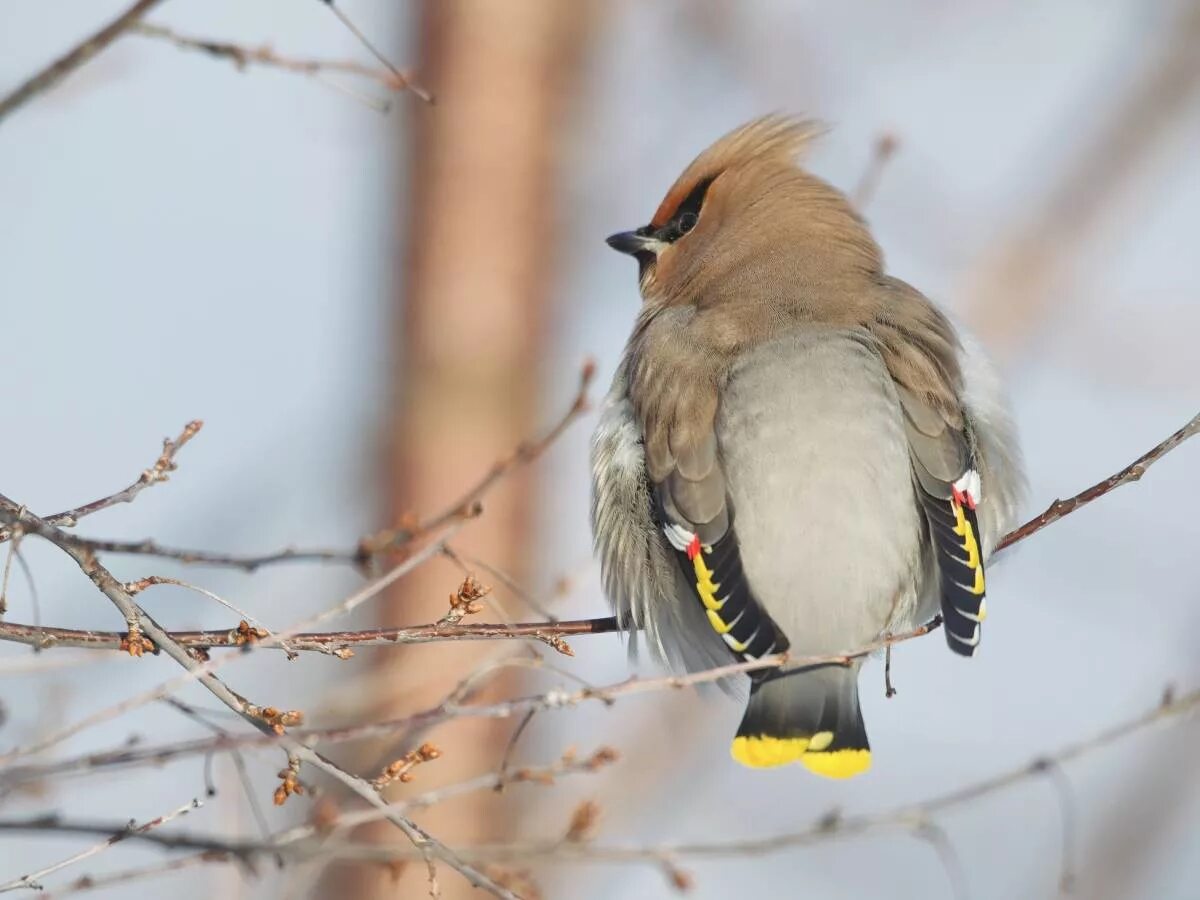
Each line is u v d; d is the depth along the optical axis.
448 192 17.47
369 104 9.45
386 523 17.06
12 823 8.18
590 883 14.45
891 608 10.84
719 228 13.29
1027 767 11.34
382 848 9.16
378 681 12.99
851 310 11.79
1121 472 11.16
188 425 9.08
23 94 8.23
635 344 12.39
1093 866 15.31
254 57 8.95
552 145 17.62
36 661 8.93
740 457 11.05
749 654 10.52
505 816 15.18
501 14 17.58
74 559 9.06
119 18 8.34
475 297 17.33
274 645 9.38
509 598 16.52
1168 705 11.55
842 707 10.57
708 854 10.71
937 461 11.04
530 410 17.36
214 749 8.26
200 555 8.41
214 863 9.16
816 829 11.14
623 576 11.50
